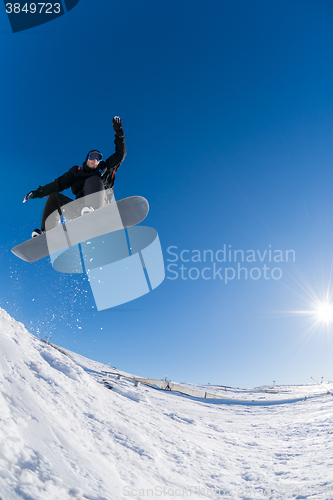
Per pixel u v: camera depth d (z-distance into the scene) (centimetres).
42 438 209
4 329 392
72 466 206
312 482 357
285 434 762
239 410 1531
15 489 140
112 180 510
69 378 464
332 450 519
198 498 297
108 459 277
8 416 195
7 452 164
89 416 365
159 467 342
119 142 504
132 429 432
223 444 613
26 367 329
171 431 567
